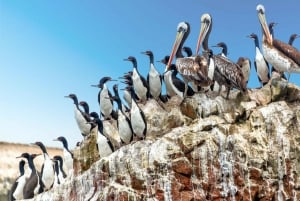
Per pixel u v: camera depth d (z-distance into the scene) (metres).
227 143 25.53
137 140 27.53
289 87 27.17
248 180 25.19
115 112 31.64
